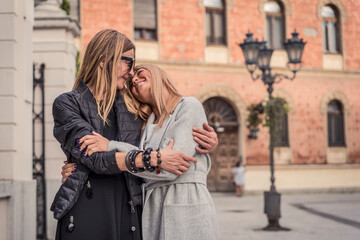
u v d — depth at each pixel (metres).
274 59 19.64
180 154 2.06
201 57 18.81
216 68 18.92
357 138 20.52
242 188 18.48
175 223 2.10
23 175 4.95
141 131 2.30
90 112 2.13
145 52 18.14
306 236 8.40
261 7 19.59
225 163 19.09
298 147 19.70
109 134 2.19
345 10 20.33
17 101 4.87
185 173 2.17
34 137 7.57
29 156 5.17
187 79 18.59
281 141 19.50
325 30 20.31
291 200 16.42
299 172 19.50
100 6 17.38
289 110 17.97
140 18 18.28
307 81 19.97
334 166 19.97
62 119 2.07
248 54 10.10
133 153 2.00
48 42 7.68
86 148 2.00
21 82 4.91
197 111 2.20
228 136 19.20
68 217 2.07
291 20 19.81
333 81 20.30
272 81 10.23
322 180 19.78
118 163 1.99
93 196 2.08
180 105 2.22
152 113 2.30
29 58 5.18
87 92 2.15
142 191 2.23
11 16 4.77
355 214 11.83
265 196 9.50
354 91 20.53
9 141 4.76
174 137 2.12
